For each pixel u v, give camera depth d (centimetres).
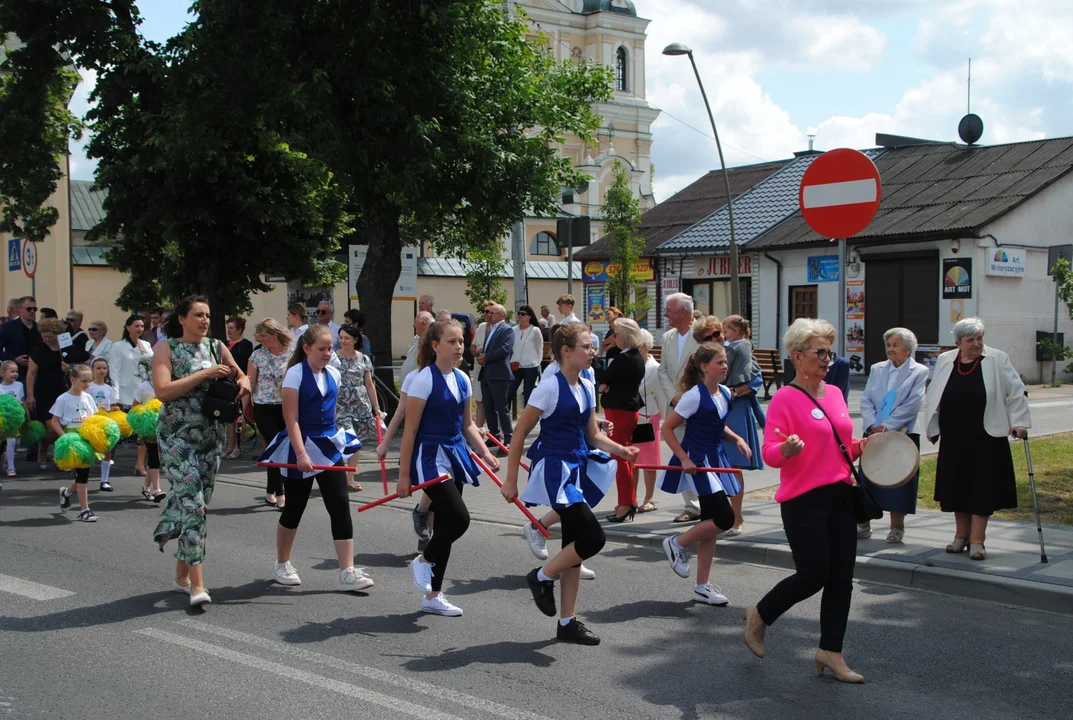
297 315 1346
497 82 1741
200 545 654
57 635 595
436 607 645
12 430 1186
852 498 524
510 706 483
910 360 810
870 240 2656
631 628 621
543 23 6162
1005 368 750
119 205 2077
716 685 516
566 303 1478
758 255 3011
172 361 650
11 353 1516
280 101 1502
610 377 937
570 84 1911
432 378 627
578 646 582
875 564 743
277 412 1075
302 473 692
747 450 693
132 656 556
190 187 2033
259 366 1077
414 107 1595
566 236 1700
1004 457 751
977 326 761
